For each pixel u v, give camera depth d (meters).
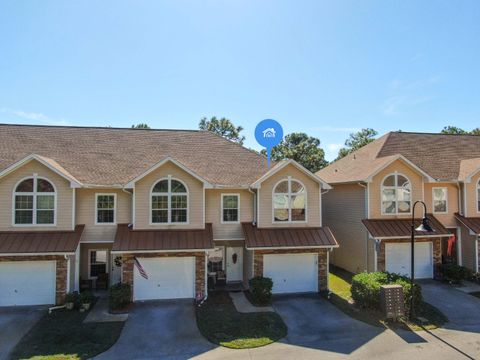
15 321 16.55
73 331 15.37
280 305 18.86
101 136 24.97
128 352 13.52
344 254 26.34
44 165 19.38
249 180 22.36
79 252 20.47
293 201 21.89
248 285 21.61
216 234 21.67
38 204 19.33
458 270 22.30
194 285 19.86
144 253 19.36
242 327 15.84
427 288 21.59
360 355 13.22
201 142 25.94
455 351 13.55
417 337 14.87
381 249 22.72
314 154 53.44
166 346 14.05
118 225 20.58
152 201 20.14
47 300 18.80
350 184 25.50
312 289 21.34
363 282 18.23
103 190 20.70
